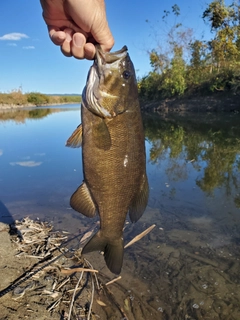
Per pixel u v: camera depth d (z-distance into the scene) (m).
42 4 0.42
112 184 0.44
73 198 0.45
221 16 5.52
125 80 0.43
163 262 0.79
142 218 1.05
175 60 6.13
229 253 0.83
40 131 3.53
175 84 5.71
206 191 1.30
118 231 0.46
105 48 0.44
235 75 4.84
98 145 0.43
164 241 0.89
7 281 0.67
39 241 0.87
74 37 0.41
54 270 0.74
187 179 1.47
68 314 0.60
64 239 0.89
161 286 0.70
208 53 5.91
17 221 0.99
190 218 1.04
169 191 1.31
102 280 0.72
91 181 0.44
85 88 0.43
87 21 0.41
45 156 2.04
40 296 0.64
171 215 1.07
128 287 0.70
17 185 1.41
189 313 0.63
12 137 3.04
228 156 1.91
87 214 0.46
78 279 0.71
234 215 1.06
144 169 0.46
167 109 5.79
